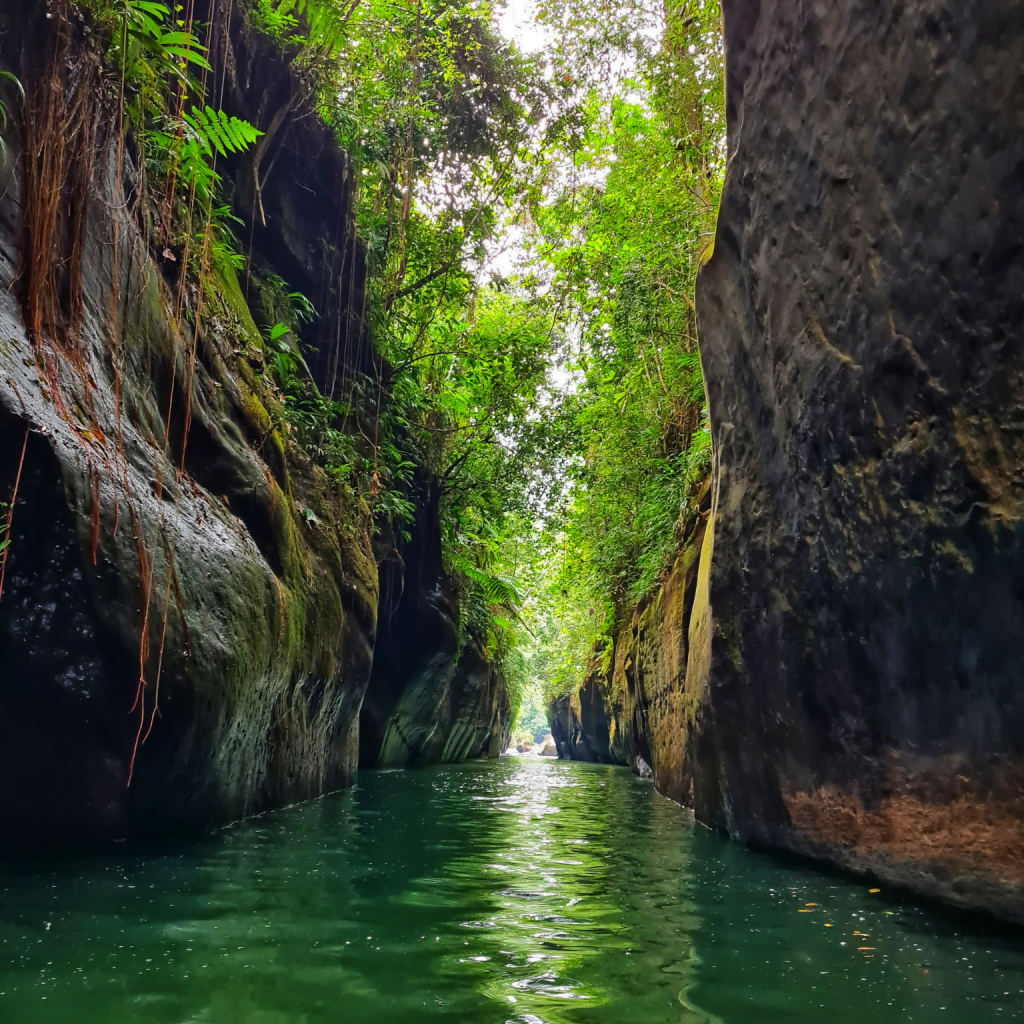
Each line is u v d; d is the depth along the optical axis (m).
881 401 3.73
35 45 3.84
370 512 9.83
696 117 9.98
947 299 3.32
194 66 6.95
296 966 2.30
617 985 2.25
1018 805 2.96
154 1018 1.86
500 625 21.53
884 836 3.72
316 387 8.64
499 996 2.12
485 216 12.39
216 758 4.77
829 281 4.18
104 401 4.21
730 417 5.55
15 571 3.58
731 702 5.36
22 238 3.70
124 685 3.87
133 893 3.10
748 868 4.28
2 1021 1.80
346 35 8.50
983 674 3.14
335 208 9.65
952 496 3.28
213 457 5.70
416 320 12.92
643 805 8.25
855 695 3.99
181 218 6.01
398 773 12.64
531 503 16.05
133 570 4.04
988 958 2.57
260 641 5.39
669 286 10.44
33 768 3.81
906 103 3.58
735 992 2.21
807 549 4.42
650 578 11.98
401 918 2.92
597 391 14.09
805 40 4.40
